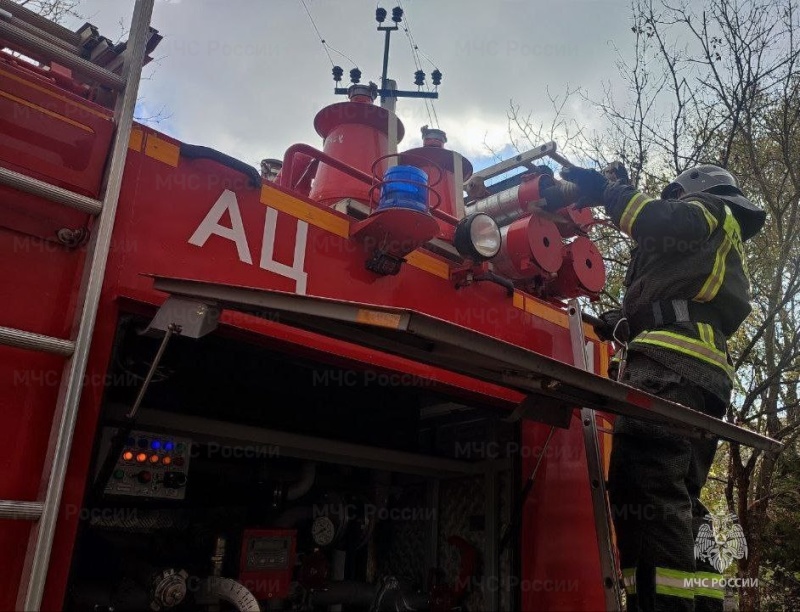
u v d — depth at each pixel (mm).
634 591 1934
